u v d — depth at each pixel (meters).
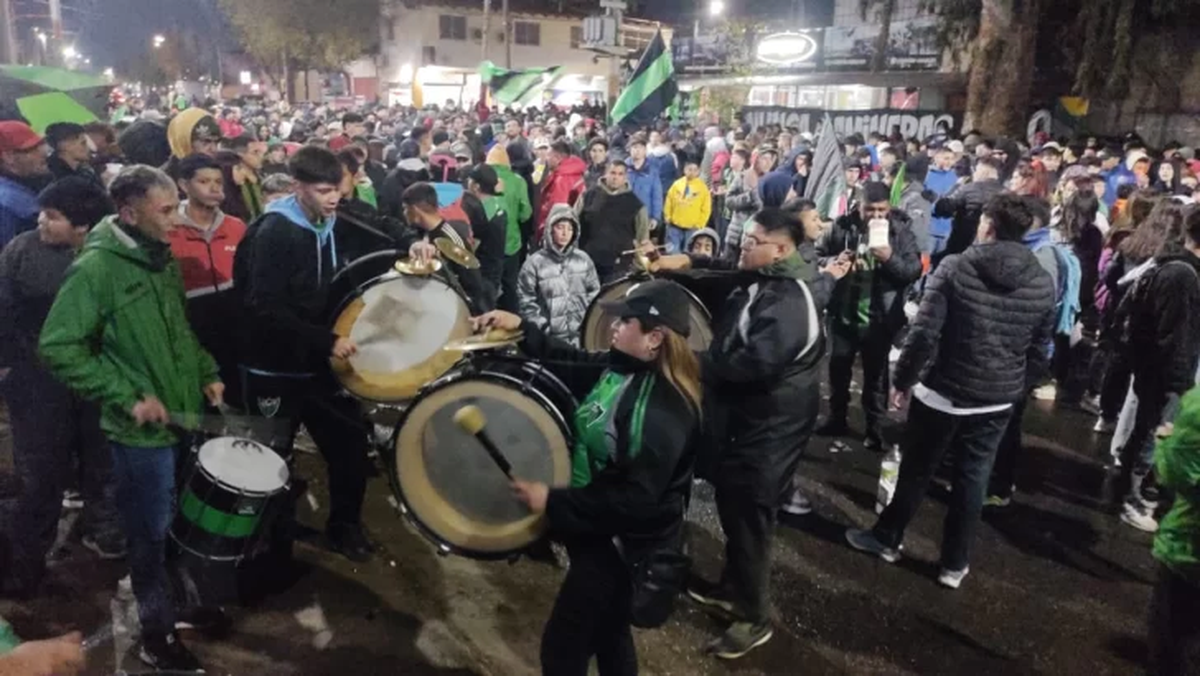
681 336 2.82
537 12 52.66
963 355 4.20
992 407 4.25
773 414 3.74
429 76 36.66
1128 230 6.75
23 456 3.86
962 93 20.98
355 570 4.37
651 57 12.33
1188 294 4.83
